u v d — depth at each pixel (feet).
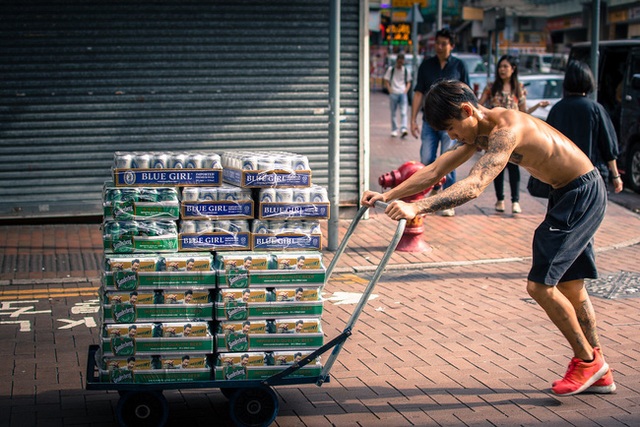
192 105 35.76
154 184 15.97
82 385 18.44
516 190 38.17
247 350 15.79
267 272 15.72
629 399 17.54
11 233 33.91
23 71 34.14
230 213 16.01
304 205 16.07
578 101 25.59
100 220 35.83
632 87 46.91
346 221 37.11
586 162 17.17
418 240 31.68
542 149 16.63
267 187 15.99
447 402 17.46
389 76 68.64
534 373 19.11
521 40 154.51
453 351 20.63
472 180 15.56
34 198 34.88
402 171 30.91
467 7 145.28
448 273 28.78
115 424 16.33
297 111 36.70
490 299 25.36
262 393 15.99
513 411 16.96
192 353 15.66
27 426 16.22
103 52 34.71
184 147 35.94
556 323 17.46
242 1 35.63
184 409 17.28
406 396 17.80
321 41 36.55
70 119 34.78
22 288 26.78
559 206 17.08
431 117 16.48
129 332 15.44
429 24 180.96
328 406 17.30
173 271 15.46
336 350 15.78
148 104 35.37
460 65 37.24
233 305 15.66
